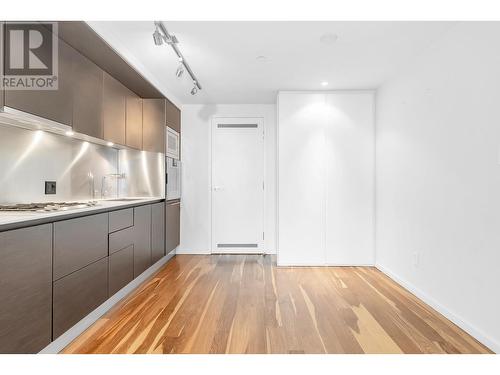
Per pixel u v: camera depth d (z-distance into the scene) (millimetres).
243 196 5363
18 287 1745
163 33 2818
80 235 2379
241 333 2455
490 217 2277
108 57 3039
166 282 3787
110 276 2869
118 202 3393
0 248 1617
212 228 5371
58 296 2111
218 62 3570
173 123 4871
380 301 3172
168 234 4652
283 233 4594
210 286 3631
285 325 2602
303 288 3570
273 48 3215
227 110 5363
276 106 4992
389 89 4098
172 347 2227
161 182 4457
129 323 2629
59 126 2512
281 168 4605
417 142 3348
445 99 2844
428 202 3115
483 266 2344
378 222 4465
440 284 2896
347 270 4367
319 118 4594
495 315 2221
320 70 3822
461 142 2611
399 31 2867
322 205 4594
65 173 3176
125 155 4457
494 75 2252
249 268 4453
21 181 2615
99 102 3160
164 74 3918
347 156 4594
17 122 2396
